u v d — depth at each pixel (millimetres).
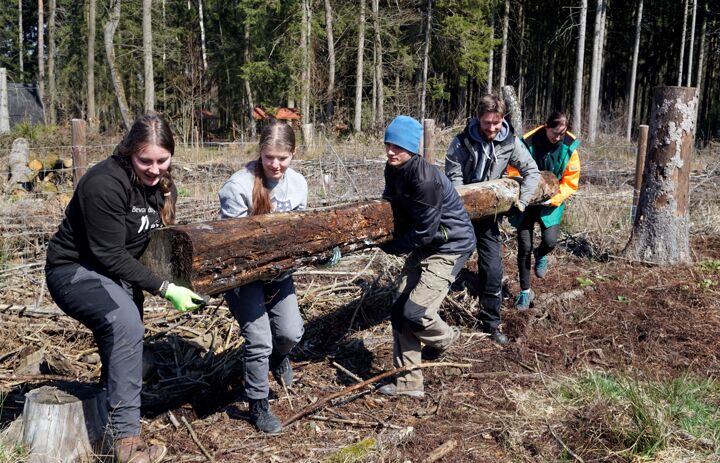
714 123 31062
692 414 3559
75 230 2885
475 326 4949
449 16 28766
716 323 5055
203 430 3418
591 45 36469
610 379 3986
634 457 3139
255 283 3334
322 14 29016
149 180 2896
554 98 40188
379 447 3219
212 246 2916
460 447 3309
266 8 28984
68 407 2932
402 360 3832
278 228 3195
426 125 7562
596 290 5781
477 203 4289
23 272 5766
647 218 6660
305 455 3199
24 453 2936
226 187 3340
